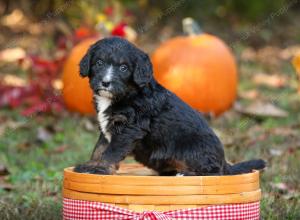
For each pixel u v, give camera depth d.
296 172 7.44
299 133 9.55
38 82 11.27
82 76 5.27
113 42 5.17
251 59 16.42
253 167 5.59
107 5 13.01
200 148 5.17
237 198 4.78
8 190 7.09
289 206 6.27
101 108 5.18
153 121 5.16
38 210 6.19
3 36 16.22
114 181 4.63
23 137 9.57
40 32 16.45
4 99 11.34
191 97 10.44
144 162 5.35
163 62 10.55
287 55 16.94
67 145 9.00
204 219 4.64
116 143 5.06
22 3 17.53
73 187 4.84
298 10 21.66
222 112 10.84
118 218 4.62
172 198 4.59
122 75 5.03
